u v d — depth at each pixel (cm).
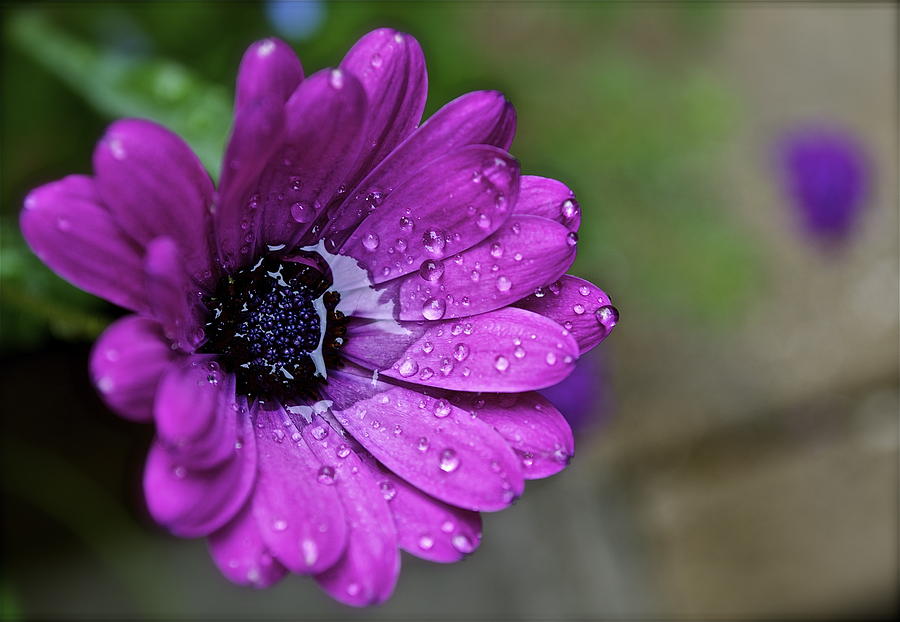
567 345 23
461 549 23
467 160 23
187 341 23
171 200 22
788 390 38
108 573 32
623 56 39
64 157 32
